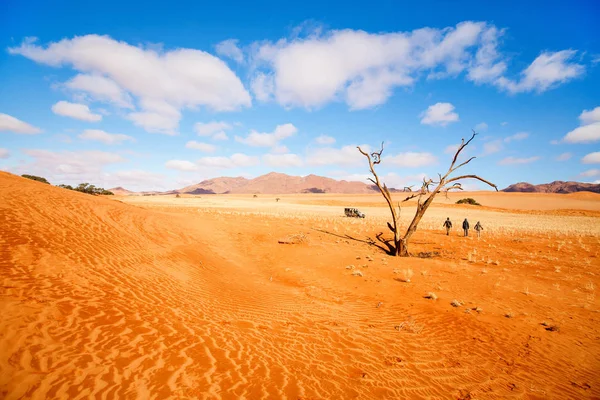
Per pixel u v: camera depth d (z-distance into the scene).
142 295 6.75
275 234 21.50
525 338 7.09
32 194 12.05
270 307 7.95
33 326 4.22
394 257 16.41
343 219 35.56
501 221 41.12
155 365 4.02
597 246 20.58
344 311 8.33
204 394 3.56
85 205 13.59
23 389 3.01
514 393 4.78
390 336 6.70
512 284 11.54
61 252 7.88
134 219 14.95
